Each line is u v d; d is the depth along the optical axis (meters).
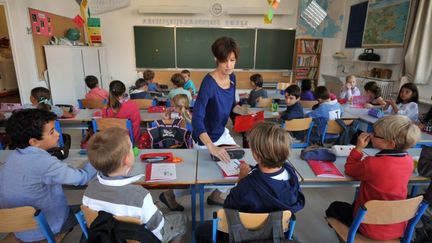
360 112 3.52
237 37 6.76
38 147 1.31
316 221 2.19
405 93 3.29
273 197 1.12
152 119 3.02
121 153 1.07
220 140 1.88
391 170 1.34
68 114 3.04
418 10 4.38
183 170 1.67
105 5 6.47
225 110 1.77
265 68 7.01
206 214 2.22
